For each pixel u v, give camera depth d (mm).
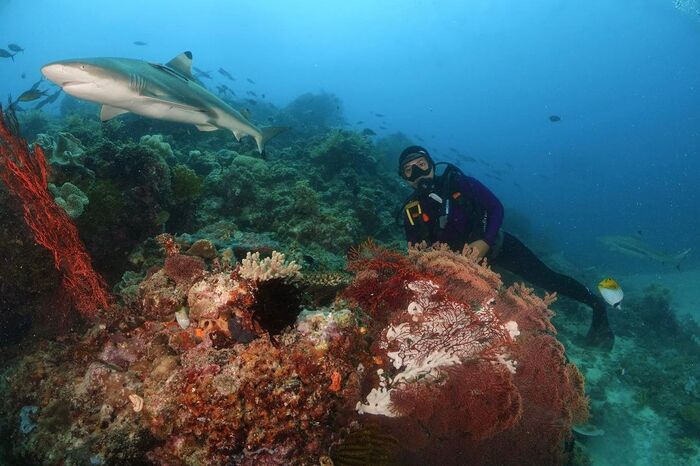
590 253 32062
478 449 3049
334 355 2709
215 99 7172
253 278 2900
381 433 2691
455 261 4086
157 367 2910
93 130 10477
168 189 6195
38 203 3990
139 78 5473
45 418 3074
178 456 2572
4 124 3818
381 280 3631
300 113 27750
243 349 2594
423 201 6676
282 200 8625
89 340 3492
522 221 21984
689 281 21297
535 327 3867
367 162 14195
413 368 2957
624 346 10984
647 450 7379
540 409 3377
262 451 2441
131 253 5480
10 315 4449
